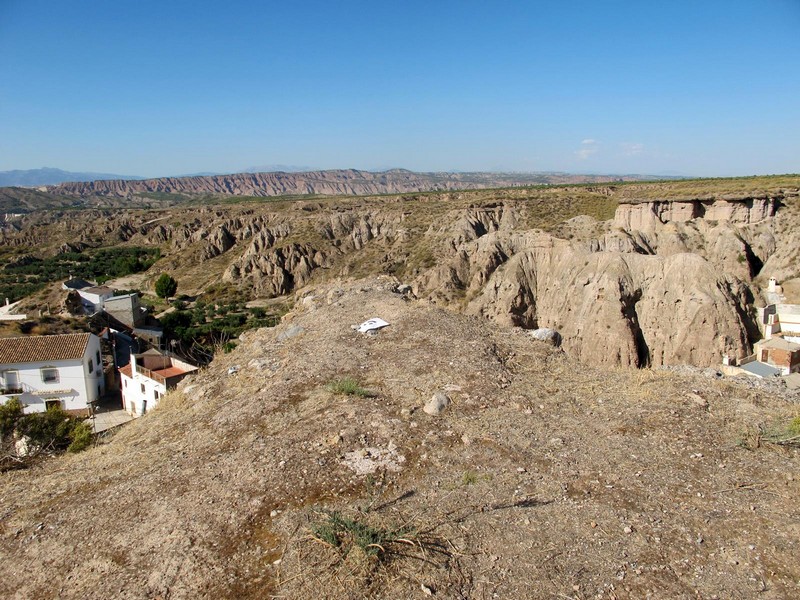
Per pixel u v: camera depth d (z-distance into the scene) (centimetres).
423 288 6075
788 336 3697
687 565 609
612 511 711
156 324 5903
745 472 798
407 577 600
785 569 596
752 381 1245
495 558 630
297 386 1184
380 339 1464
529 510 720
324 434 930
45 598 632
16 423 1411
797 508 705
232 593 598
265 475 819
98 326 4809
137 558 675
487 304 4897
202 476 849
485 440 905
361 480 801
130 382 3144
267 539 681
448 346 1365
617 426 953
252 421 1045
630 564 614
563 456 855
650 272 4162
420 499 752
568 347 4203
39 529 775
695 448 869
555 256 4903
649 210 6275
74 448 1293
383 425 951
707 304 3725
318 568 618
